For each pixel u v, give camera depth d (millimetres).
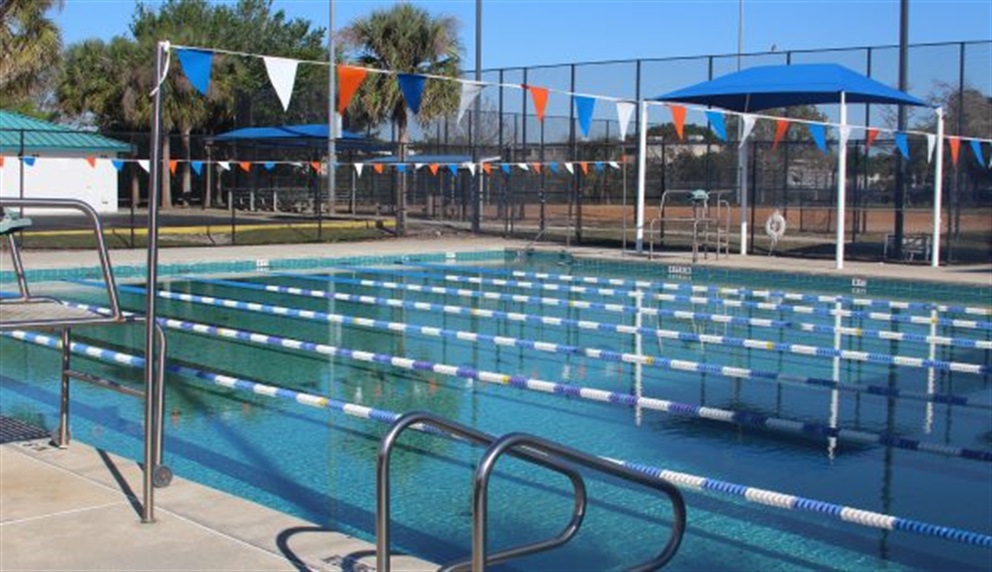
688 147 23047
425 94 24438
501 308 14297
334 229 25500
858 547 5098
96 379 5527
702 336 11641
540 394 8617
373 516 5527
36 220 29094
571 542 5125
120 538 4367
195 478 6176
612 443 7078
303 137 28578
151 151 4363
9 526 4492
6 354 10094
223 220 29750
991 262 19031
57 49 26578
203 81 6141
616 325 12609
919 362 9977
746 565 4852
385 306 14336
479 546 2982
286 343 10727
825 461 6672
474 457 6637
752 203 21812
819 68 17875
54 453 5719
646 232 23328
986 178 19062
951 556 4977
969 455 6715
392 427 3283
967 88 19375
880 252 20469
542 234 23875
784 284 17750
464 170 25703
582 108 10039
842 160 17469
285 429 7324
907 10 19141
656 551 5000
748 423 7598
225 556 4176
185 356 10195
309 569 4043
